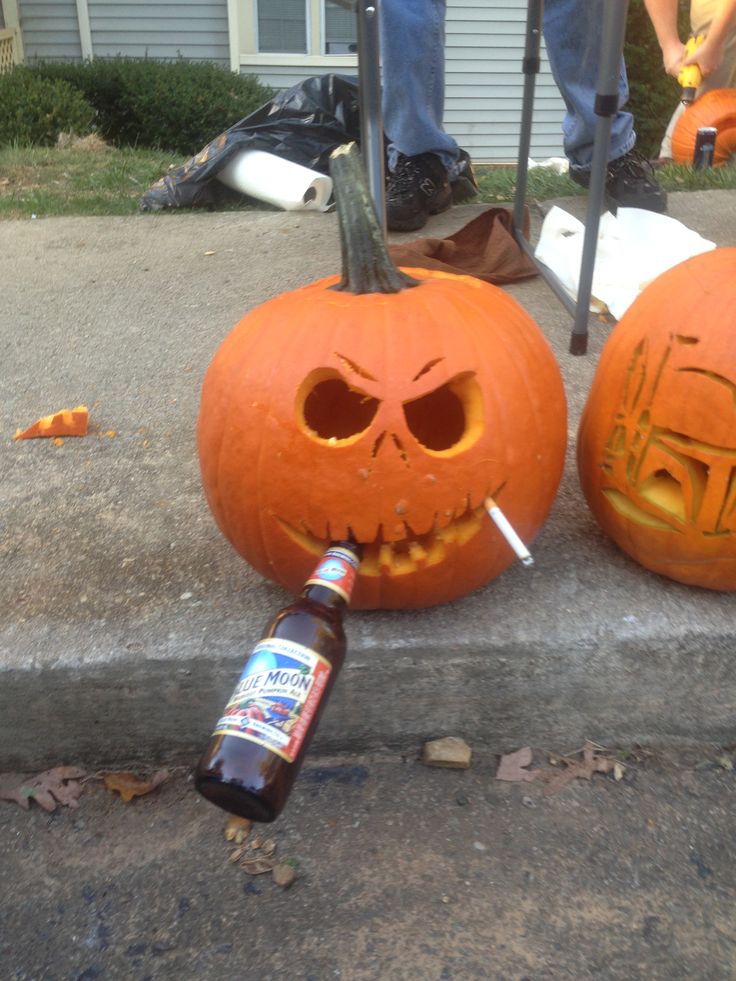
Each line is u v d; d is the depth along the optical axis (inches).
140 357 61.1
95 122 181.5
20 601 38.4
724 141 122.6
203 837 35.0
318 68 221.9
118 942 31.6
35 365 60.4
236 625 36.7
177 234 85.7
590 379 54.5
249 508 33.7
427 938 31.4
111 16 214.2
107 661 35.6
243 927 32.0
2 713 36.2
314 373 32.1
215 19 216.4
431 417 38.1
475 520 33.7
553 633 36.1
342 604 31.0
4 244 85.4
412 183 79.3
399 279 34.9
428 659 36.0
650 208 78.3
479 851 34.2
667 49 114.9
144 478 47.4
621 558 39.8
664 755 38.0
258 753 27.4
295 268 75.3
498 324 34.0
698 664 36.4
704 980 30.2
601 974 30.3
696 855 34.0
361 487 31.8
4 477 47.8
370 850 34.3
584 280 55.9
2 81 159.2
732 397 32.5
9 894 33.2
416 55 73.7
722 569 35.7
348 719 37.2
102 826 35.6
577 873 33.4
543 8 69.7
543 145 231.6
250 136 94.5
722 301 33.4
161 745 37.5
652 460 34.7
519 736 38.0
